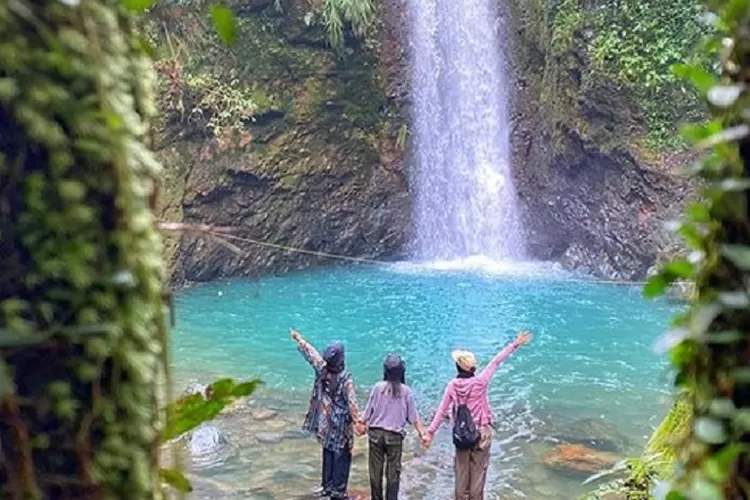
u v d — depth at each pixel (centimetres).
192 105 1359
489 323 1108
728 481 114
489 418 524
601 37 1318
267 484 594
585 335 1034
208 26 1355
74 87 82
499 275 1425
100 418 83
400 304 1234
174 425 93
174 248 1325
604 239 1391
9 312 80
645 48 1279
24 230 81
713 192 117
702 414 121
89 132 83
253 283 1395
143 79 95
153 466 89
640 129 1283
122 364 85
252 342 1020
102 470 83
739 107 114
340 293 1317
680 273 126
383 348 995
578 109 1373
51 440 82
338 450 553
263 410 758
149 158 92
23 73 79
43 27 81
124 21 93
